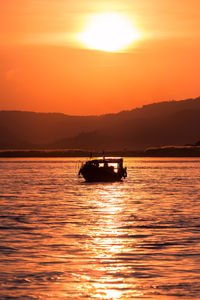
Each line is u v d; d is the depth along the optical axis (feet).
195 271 146.20
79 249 176.45
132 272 145.48
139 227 227.40
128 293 126.93
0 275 142.20
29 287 131.44
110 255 167.22
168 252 171.32
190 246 181.68
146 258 162.71
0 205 329.52
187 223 239.71
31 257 163.73
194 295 125.18
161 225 233.35
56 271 146.61
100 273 144.66
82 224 237.66
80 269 148.87
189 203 343.26
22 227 227.40
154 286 132.26
